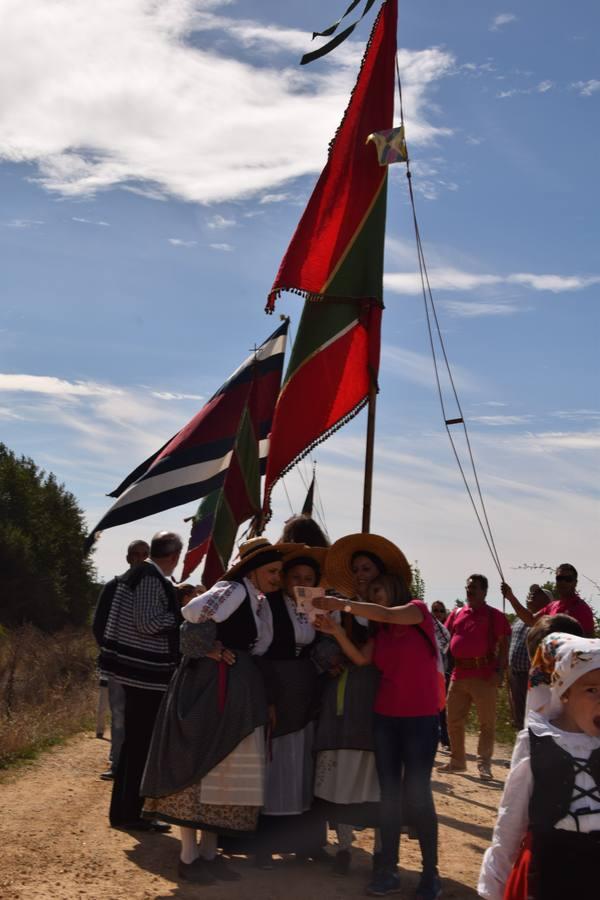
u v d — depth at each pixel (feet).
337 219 27.04
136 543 32.01
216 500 40.57
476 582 41.06
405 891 21.03
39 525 189.78
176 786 20.68
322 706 22.24
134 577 26.07
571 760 11.61
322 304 27.09
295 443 27.07
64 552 193.26
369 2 28.04
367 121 27.66
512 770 12.01
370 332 26.91
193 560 40.52
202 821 20.62
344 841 22.26
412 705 21.11
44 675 62.80
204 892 20.16
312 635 22.68
